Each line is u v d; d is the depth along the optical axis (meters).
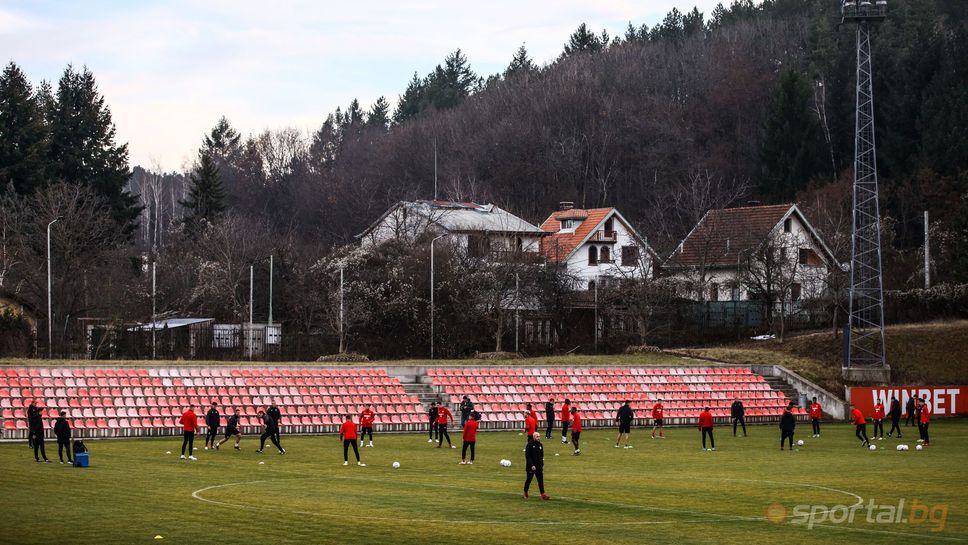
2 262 103.88
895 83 150.50
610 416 73.62
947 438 66.19
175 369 64.69
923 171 130.38
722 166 162.62
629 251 117.75
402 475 43.59
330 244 160.62
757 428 73.75
